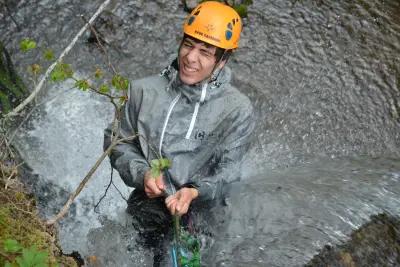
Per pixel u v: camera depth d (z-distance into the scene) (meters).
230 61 4.95
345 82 4.95
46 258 2.13
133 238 3.01
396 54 5.18
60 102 4.36
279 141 4.47
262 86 4.82
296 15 5.36
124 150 2.87
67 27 4.98
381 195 3.55
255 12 5.30
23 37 4.84
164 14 5.20
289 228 3.10
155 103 2.80
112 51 4.89
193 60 2.64
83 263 2.84
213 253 2.90
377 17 5.42
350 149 4.54
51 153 3.91
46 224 2.54
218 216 3.05
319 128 4.62
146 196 3.02
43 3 5.09
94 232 3.12
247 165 4.16
